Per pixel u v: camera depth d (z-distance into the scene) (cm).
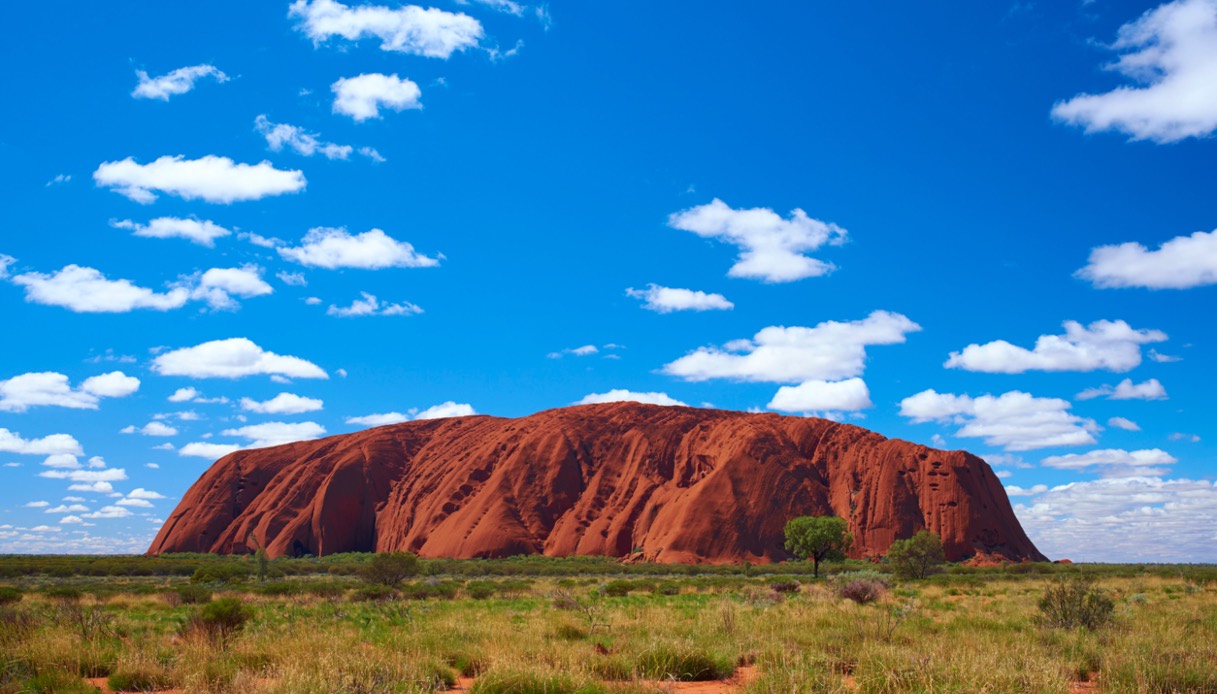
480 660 1437
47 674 1320
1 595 3578
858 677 1222
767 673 1207
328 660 1239
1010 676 1152
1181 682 1203
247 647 1488
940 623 2138
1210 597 3331
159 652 1552
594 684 1185
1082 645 1593
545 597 3984
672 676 1270
